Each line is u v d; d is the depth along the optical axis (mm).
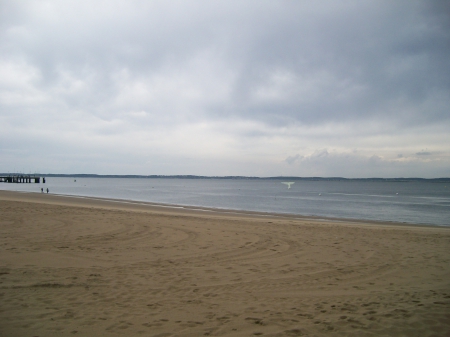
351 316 4410
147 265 7109
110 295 5141
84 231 10977
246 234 11750
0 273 6047
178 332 3812
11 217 13367
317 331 3893
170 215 17875
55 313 4320
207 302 4957
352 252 9070
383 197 60031
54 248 8281
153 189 86688
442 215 30000
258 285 5930
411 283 6223
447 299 5184
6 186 82688
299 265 7488
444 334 3812
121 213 17203
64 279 5871
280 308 4746
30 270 6324
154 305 4754
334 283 6141
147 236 10625
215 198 51000
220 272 6742
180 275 6422
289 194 68750
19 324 3926
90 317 4219
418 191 93000
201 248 9094
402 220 26250
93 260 7336
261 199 50281
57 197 35344
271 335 3768
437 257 8562
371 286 5988
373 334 3811
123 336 3672
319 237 11586
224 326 4023
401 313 4508
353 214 30281
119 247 8812
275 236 11516
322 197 58312
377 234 12734
